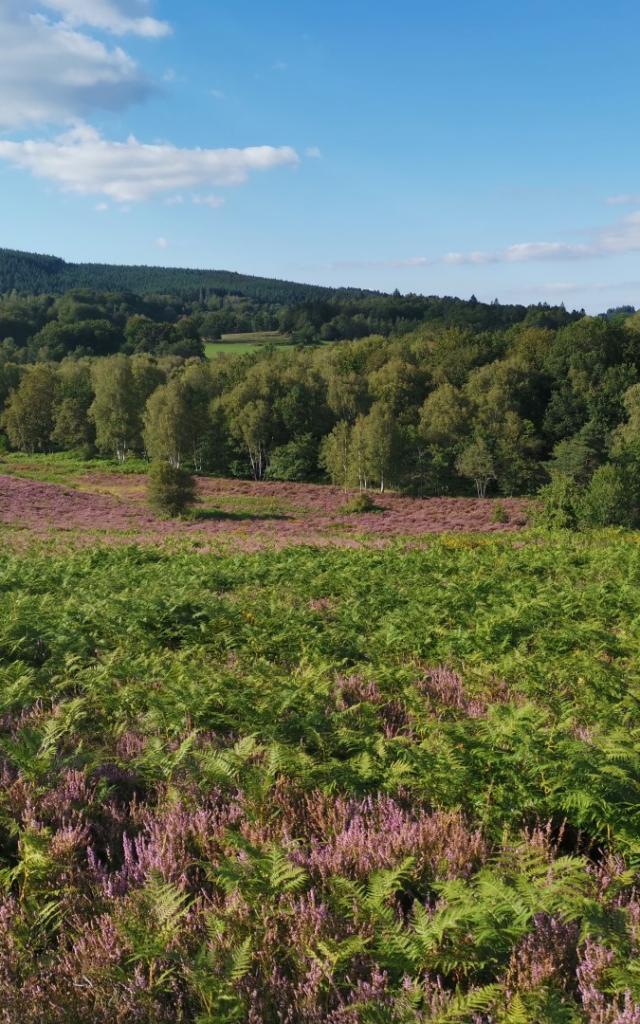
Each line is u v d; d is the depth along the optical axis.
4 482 60.75
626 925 3.70
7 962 3.69
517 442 84.44
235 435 91.56
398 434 73.38
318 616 12.41
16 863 4.87
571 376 96.62
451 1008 3.17
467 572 18.91
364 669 8.90
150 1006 3.41
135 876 4.55
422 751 5.70
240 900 4.09
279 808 5.34
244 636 10.89
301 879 4.04
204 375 111.94
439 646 10.30
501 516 48.19
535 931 3.77
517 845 4.66
